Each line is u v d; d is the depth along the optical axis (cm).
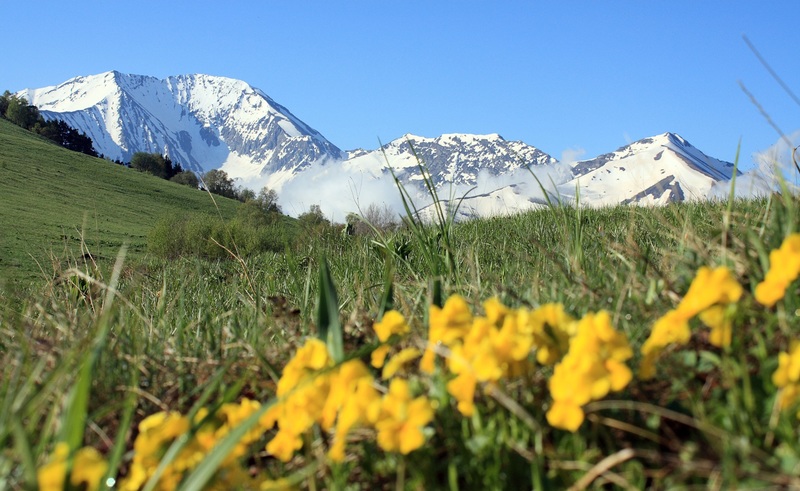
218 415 186
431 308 189
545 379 192
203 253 1666
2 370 263
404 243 629
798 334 193
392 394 160
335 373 183
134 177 8662
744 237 273
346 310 382
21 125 13200
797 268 170
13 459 172
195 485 149
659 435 180
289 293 521
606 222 857
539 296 296
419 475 167
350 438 190
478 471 168
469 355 172
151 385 255
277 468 198
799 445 153
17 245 2339
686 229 305
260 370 254
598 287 282
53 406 207
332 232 936
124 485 170
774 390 172
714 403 175
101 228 4581
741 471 144
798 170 285
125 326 321
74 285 473
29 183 6675
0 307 384
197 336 315
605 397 186
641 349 189
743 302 201
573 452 170
